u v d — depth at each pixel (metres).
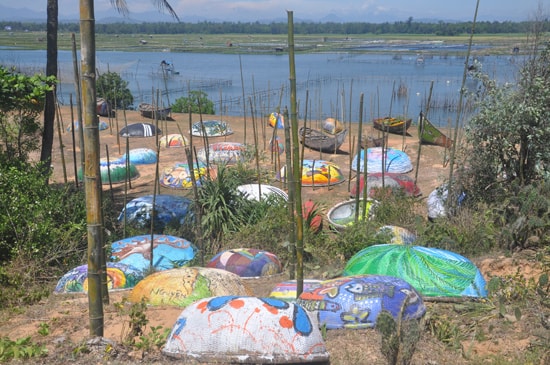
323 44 168.00
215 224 14.53
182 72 88.06
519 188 12.54
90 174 6.31
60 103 43.56
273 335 5.69
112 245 12.61
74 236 12.35
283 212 14.56
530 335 7.52
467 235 12.41
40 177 13.16
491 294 8.66
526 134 13.62
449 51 123.12
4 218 11.50
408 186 19.75
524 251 11.45
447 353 7.03
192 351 5.76
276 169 23.39
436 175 23.39
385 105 51.09
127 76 77.94
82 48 6.02
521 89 13.77
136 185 22.33
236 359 5.59
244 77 79.12
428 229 12.99
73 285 10.28
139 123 31.64
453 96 53.00
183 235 14.94
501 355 6.98
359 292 7.43
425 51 127.31
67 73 65.19
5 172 12.56
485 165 14.27
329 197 20.83
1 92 13.05
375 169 23.39
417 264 8.96
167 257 12.33
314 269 12.15
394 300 7.35
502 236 11.92
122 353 6.29
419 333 6.34
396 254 9.24
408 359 5.84
